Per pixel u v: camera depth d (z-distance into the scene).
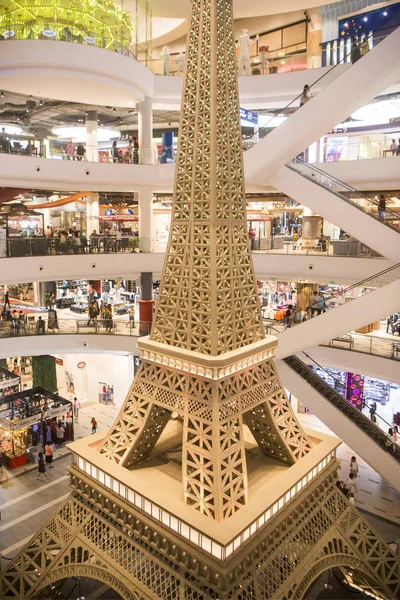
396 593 7.49
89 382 20.09
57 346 15.88
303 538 6.66
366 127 18.16
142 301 17.52
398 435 15.50
